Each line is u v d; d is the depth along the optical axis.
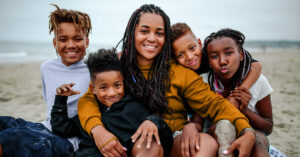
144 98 2.04
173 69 2.18
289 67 13.34
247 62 2.27
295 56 26.58
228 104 1.94
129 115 1.86
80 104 2.14
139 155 1.61
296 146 3.22
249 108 2.26
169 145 1.83
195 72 2.42
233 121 1.84
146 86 2.06
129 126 1.80
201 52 2.46
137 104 1.95
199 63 2.41
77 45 2.45
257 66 2.26
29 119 4.31
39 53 32.28
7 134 1.75
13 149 1.72
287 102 5.55
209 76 2.43
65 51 2.44
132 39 2.18
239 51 2.21
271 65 14.79
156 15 2.12
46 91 2.53
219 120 1.88
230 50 2.13
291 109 4.97
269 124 2.21
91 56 2.15
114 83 2.00
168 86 2.08
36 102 5.56
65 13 2.38
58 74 2.52
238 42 2.21
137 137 1.65
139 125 1.82
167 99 2.06
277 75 10.07
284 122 4.19
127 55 2.21
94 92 2.14
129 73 2.14
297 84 7.80
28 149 1.77
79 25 2.44
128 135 1.76
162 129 1.77
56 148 1.92
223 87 2.37
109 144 1.69
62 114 2.04
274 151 2.47
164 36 2.19
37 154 1.80
